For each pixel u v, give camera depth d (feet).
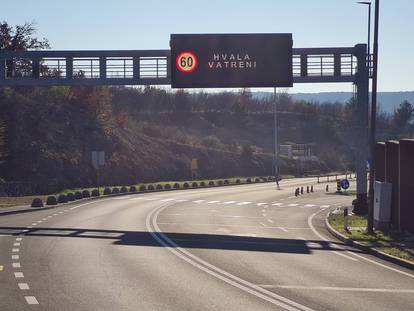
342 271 81.41
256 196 266.77
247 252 99.40
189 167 422.82
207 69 169.37
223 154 475.31
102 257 89.92
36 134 318.04
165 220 154.92
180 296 61.98
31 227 133.39
